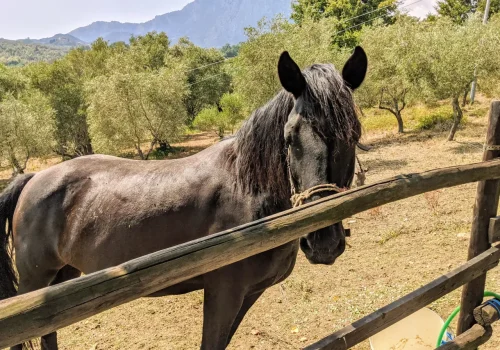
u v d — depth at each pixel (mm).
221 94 28531
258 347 3164
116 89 14055
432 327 2854
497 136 2227
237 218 2000
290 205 1999
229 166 2066
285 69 1733
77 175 2389
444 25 13070
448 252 4629
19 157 13977
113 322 3732
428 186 1801
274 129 1932
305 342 3195
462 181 1964
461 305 2377
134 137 14609
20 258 2434
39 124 14352
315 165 1636
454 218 5801
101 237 2184
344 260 4691
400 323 2879
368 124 18078
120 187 2221
